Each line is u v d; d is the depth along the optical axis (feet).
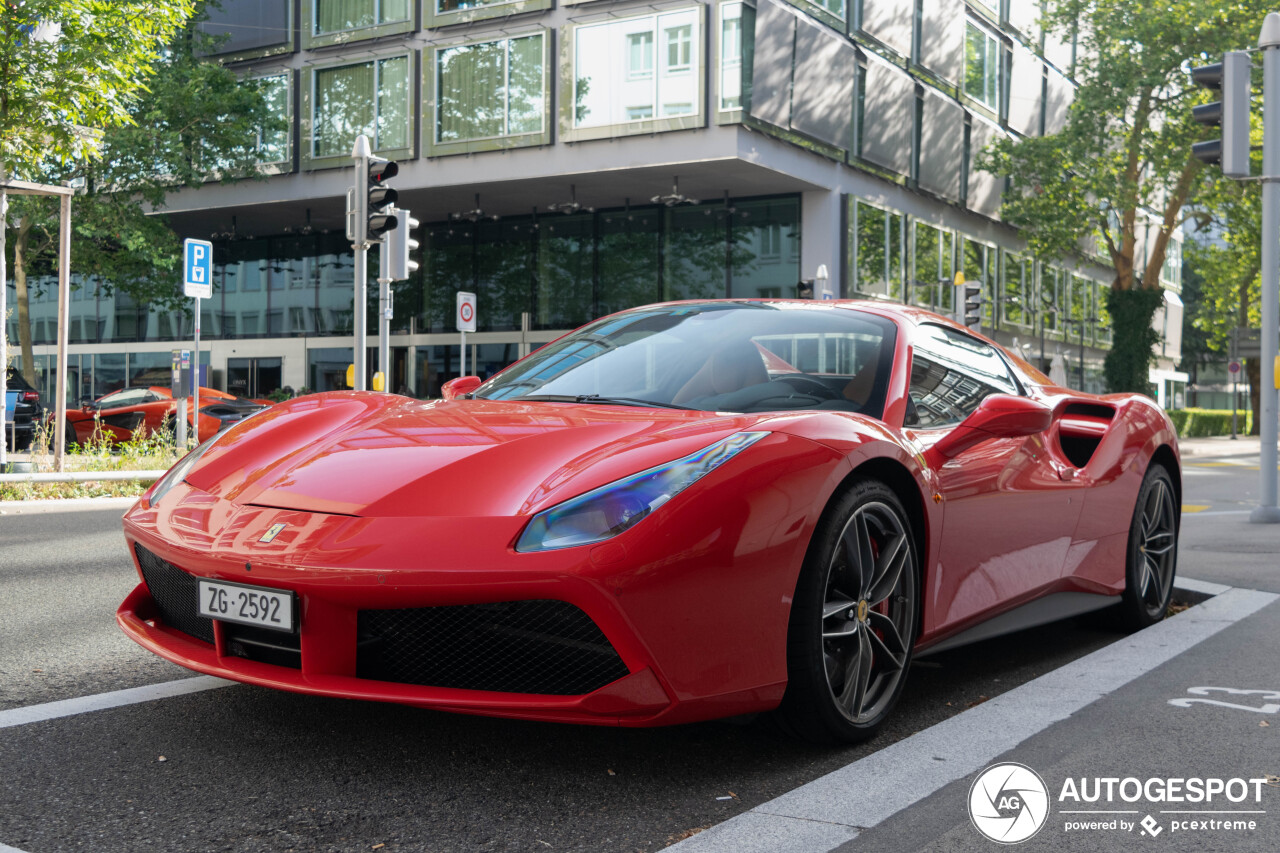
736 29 67.00
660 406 9.95
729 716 7.70
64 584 15.88
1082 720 9.21
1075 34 88.84
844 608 8.46
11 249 73.56
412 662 7.77
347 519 7.70
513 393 11.05
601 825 6.84
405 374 88.02
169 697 9.70
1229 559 20.15
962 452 10.27
